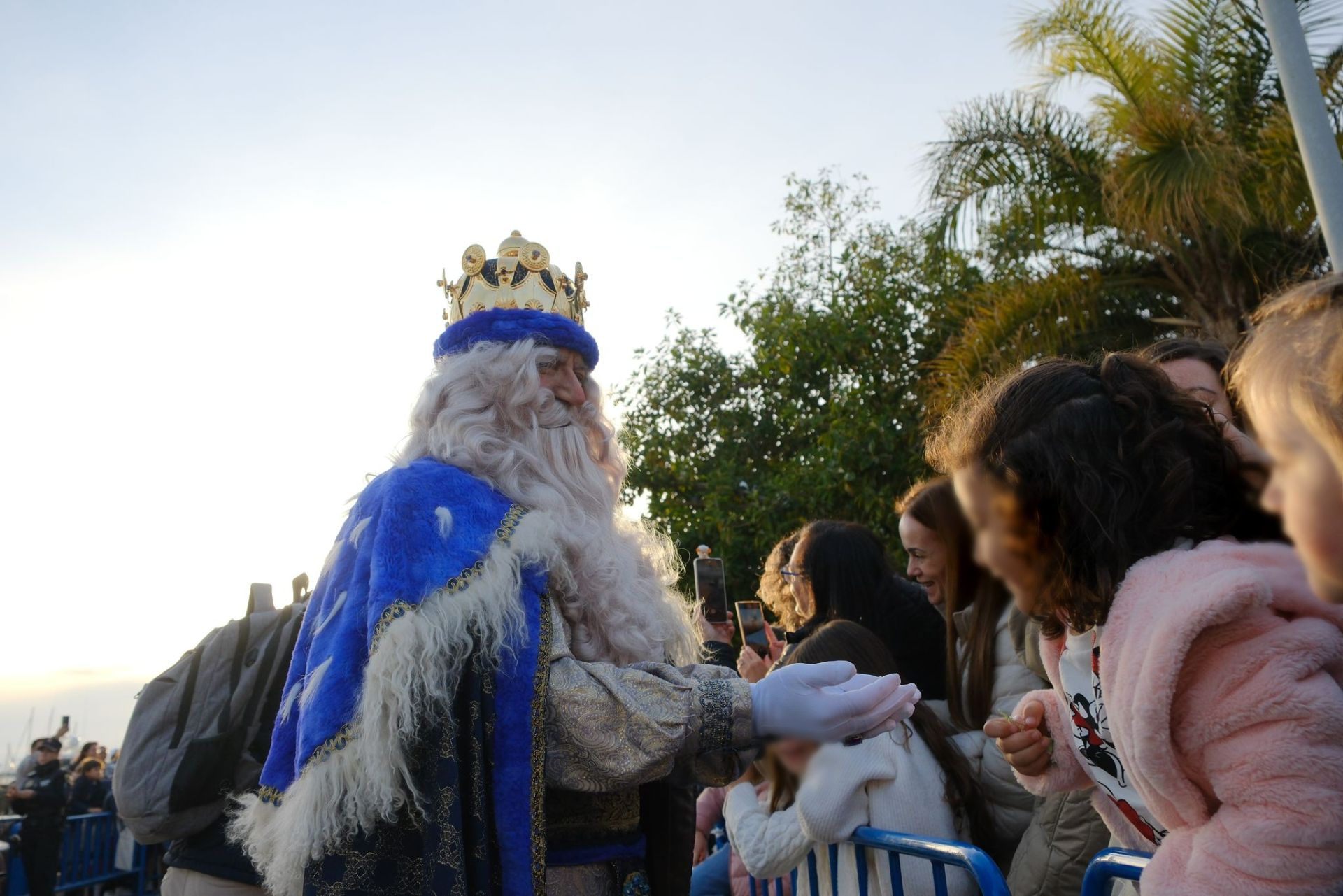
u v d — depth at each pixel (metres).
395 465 1.67
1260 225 6.69
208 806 2.02
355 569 1.46
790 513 9.33
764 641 3.36
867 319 10.38
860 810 2.07
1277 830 0.98
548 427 1.74
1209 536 1.17
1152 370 1.27
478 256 1.88
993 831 2.17
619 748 1.39
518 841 1.33
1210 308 7.07
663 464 11.02
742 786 2.45
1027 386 1.27
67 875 7.26
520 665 1.41
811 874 2.29
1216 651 1.06
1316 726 0.99
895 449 9.12
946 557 2.38
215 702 2.10
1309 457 0.81
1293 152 6.26
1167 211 6.44
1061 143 7.62
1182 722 1.07
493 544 1.46
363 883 1.33
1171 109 6.72
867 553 2.70
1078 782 1.47
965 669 2.32
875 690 1.47
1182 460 1.17
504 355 1.72
